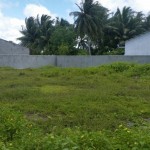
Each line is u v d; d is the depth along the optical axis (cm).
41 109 972
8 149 496
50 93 1310
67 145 472
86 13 4475
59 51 4491
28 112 955
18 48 4112
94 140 491
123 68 2244
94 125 778
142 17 5300
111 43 5162
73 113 918
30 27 5516
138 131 559
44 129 742
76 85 1605
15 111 866
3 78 1923
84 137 496
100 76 1975
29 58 3250
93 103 1062
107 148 482
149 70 2041
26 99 1147
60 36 4766
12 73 2273
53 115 907
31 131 645
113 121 816
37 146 520
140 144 479
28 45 5438
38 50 5381
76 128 709
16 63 3189
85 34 4528
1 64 3144
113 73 2145
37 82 1692
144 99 1170
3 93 1268
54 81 1734
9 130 629
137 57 3058
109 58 3166
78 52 4619
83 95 1226
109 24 5044
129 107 1020
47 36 5384
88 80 1781
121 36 5062
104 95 1216
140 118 877
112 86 1518
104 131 623
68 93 1297
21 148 521
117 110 960
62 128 738
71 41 4725
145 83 1648
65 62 3353
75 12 4459
